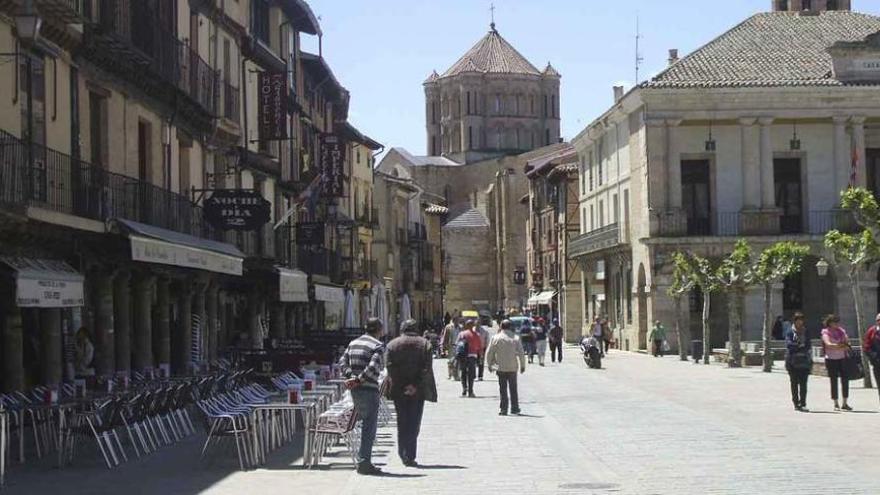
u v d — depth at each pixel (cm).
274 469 1672
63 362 2353
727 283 4675
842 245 3197
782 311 5847
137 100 2750
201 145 3359
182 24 3120
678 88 5862
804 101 5928
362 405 1614
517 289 11469
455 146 13500
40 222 2033
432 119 13862
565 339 8356
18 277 1838
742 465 1617
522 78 13462
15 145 1962
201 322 3344
